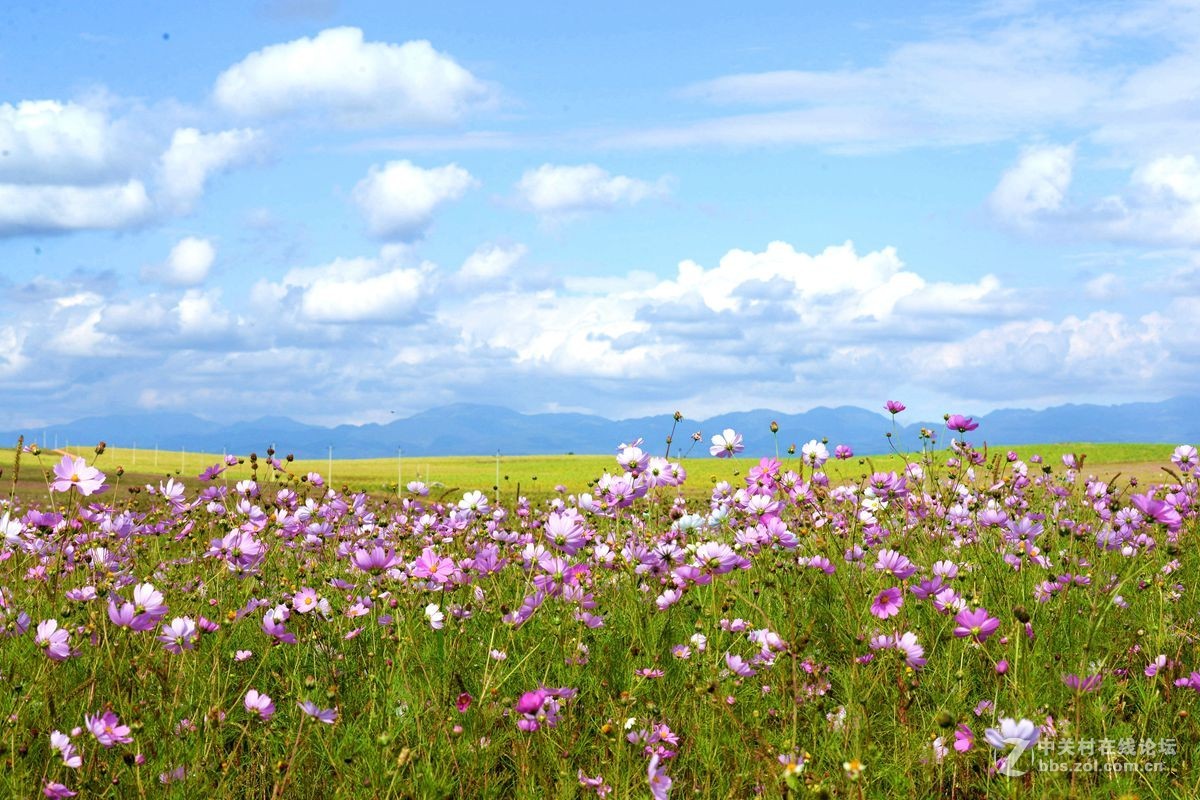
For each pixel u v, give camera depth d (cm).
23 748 351
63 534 600
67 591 570
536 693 379
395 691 449
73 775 380
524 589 593
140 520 725
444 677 479
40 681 429
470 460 7719
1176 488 768
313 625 536
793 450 714
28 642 486
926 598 502
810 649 521
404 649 489
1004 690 450
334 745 417
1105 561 601
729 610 531
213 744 401
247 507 650
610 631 555
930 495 757
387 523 806
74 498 634
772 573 586
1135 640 520
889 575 578
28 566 628
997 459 786
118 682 421
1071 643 502
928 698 475
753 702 461
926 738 416
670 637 539
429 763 378
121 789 376
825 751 401
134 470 4641
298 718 435
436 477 3997
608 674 505
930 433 754
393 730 414
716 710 428
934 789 403
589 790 379
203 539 725
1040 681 450
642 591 607
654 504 755
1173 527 519
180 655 460
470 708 434
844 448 716
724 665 479
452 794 382
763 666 488
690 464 4025
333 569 695
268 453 764
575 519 538
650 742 397
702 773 413
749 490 665
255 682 496
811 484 705
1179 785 388
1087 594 554
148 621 416
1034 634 502
